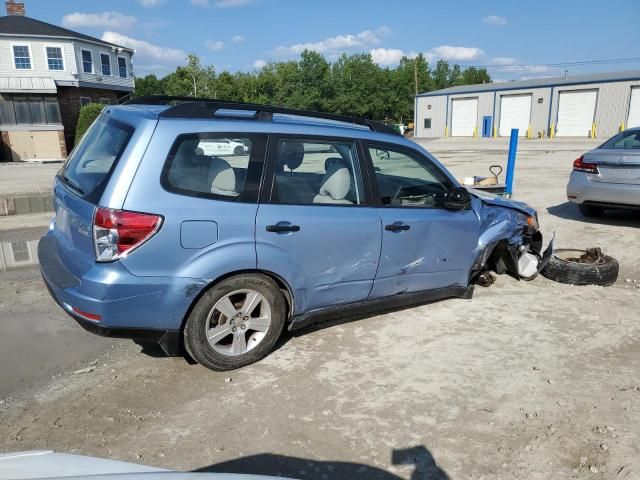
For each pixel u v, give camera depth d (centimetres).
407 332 449
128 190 323
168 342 352
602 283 569
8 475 166
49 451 195
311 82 7438
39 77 3259
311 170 396
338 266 405
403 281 451
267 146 373
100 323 326
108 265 322
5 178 1755
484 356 406
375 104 7581
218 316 366
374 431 311
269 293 380
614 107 3884
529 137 4372
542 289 558
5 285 568
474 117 4884
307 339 434
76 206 343
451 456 290
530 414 329
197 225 339
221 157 356
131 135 335
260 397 346
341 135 411
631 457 288
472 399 346
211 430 310
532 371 383
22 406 334
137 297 328
